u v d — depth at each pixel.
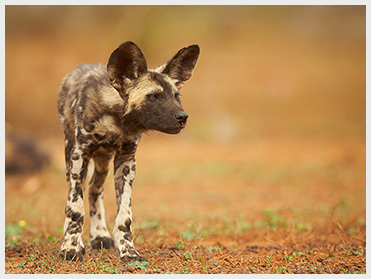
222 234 12.63
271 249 10.95
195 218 15.38
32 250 10.14
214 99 52.38
